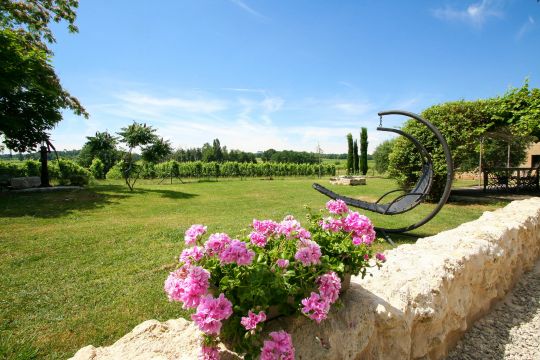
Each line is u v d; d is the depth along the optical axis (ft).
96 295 9.36
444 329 6.76
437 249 8.35
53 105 39.29
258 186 51.31
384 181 63.16
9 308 8.56
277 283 4.33
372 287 6.39
